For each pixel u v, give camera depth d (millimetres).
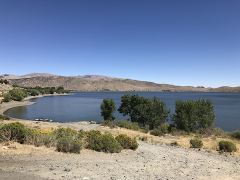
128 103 51438
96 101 156875
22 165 12945
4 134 17406
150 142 28750
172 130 42375
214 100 188500
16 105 110812
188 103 44531
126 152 20141
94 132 22672
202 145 28203
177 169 15859
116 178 12242
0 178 10469
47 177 11234
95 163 15086
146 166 15883
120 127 43000
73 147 17266
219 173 15609
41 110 94875
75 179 11359
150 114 49000
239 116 80188
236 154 24562
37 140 17656
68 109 102375
